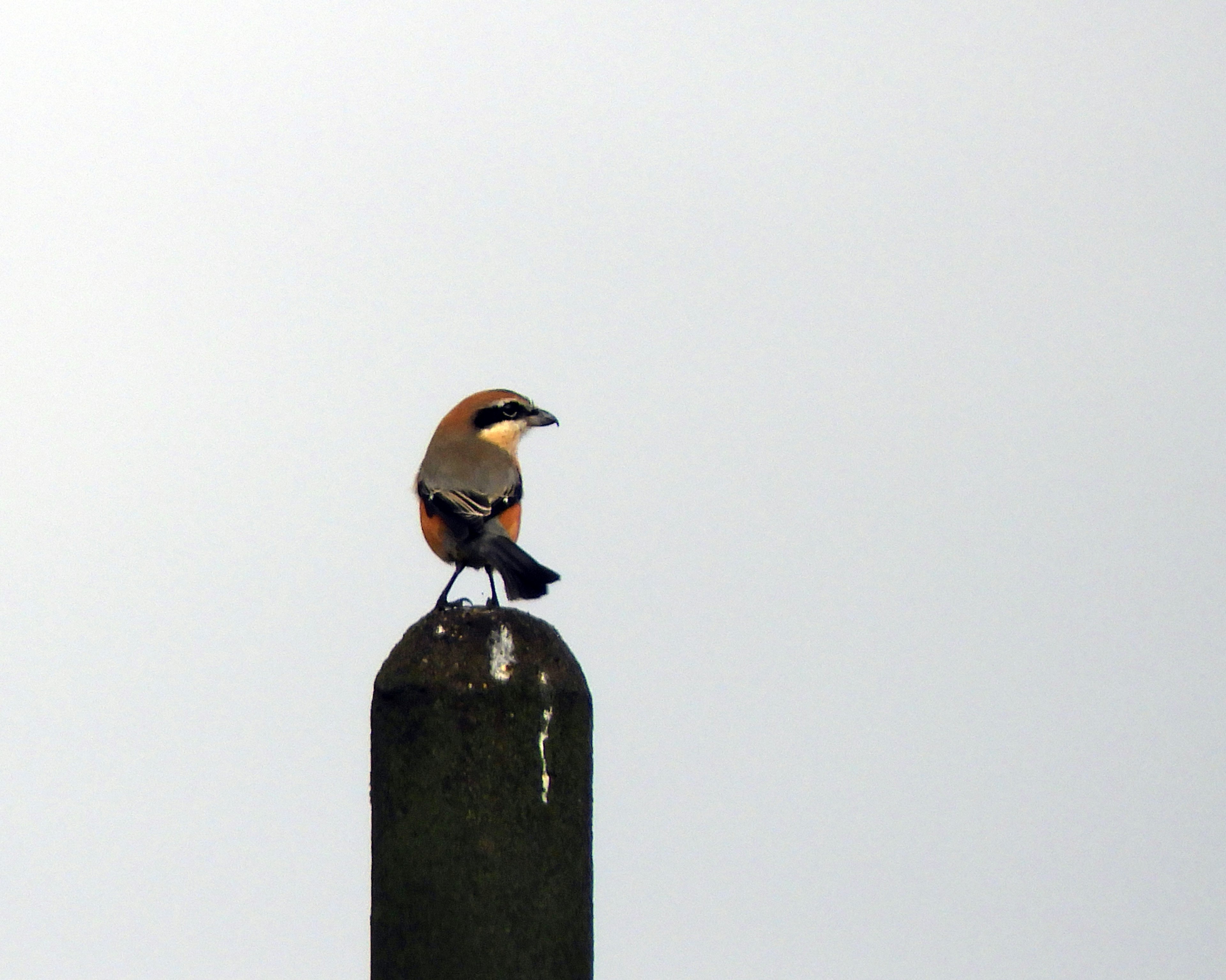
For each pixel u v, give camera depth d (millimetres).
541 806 9445
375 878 9711
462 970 9227
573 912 9602
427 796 9375
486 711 9352
